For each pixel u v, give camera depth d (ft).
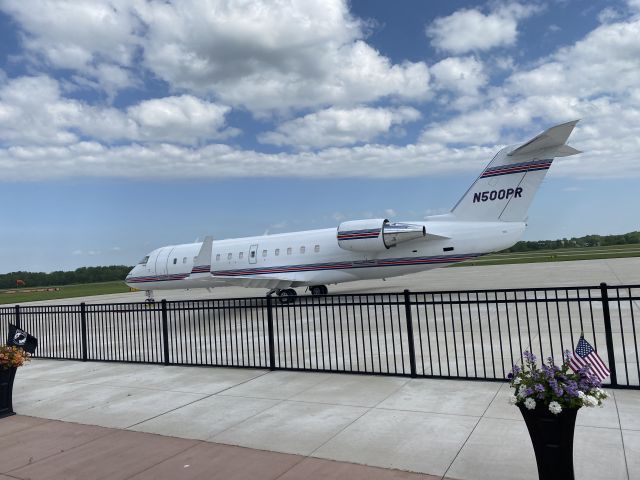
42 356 42.98
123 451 19.02
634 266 117.70
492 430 18.67
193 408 24.31
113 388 29.71
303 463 16.78
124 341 50.29
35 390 30.40
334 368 31.45
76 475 16.96
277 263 79.77
